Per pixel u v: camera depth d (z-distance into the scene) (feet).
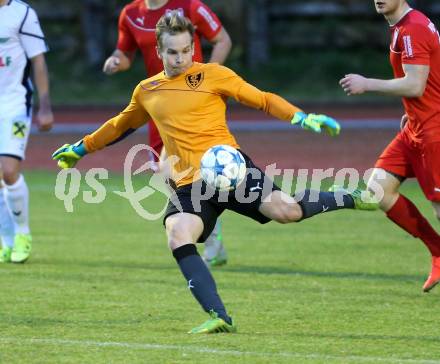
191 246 57.98
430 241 72.90
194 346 54.49
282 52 324.19
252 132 233.96
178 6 85.05
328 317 63.77
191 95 60.03
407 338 57.26
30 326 60.39
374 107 278.46
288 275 81.05
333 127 57.82
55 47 328.49
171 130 60.34
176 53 59.31
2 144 84.69
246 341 55.98
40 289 73.61
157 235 106.11
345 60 312.91
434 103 69.41
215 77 60.23
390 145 73.36
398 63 70.13
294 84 301.22
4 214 87.20
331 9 332.19
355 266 85.87
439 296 71.56
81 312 65.10
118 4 326.85
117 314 64.54
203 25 85.10
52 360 51.29
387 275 81.20
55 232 107.55
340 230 109.50
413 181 155.43
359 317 63.77
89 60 312.09
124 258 90.53
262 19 313.73
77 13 336.49
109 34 323.78
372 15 329.52
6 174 84.23
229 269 84.38
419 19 68.33
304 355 52.39
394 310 66.23
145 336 57.47
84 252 94.02
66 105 287.48
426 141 69.82
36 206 128.88
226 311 63.41
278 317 63.77
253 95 59.93
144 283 76.84
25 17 84.43
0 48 83.76
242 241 101.91
